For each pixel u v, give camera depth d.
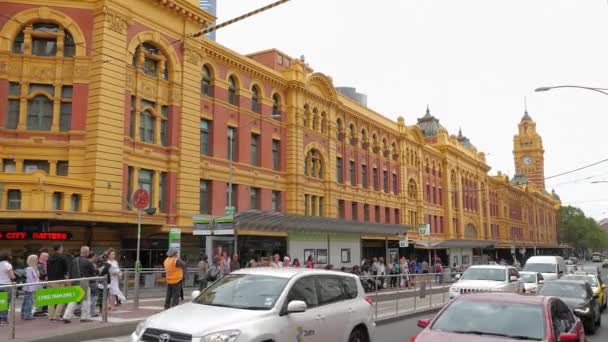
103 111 25.17
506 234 94.19
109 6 25.94
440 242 53.25
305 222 29.08
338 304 9.35
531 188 115.31
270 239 30.42
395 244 51.00
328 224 31.12
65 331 11.95
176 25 30.14
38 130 25.11
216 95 33.00
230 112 34.28
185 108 30.05
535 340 7.29
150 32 28.41
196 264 29.69
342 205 45.47
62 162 25.36
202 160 31.48
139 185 27.53
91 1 26.19
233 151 34.41
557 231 145.25
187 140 29.97
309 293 8.79
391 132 55.31
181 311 7.72
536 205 120.12
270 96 38.12
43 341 11.19
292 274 8.75
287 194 38.97
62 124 25.59
